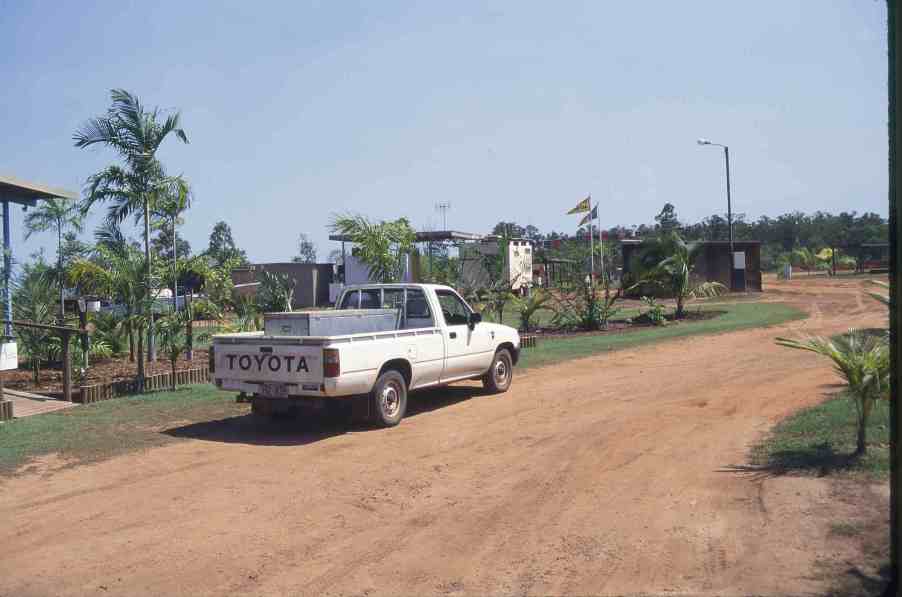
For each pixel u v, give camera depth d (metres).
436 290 11.98
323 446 9.27
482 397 12.54
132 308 14.40
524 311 24.78
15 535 6.26
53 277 16.03
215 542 5.99
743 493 6.42
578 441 8.84
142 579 5.31
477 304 26.31
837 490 6.11
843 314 25.83
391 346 10.35
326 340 9.45
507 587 4.96
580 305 25.58
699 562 5.11
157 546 5.93
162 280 16.92
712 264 39.50
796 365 14.11
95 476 8.02
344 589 5.05
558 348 19.05
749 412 9.88
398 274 20.45
